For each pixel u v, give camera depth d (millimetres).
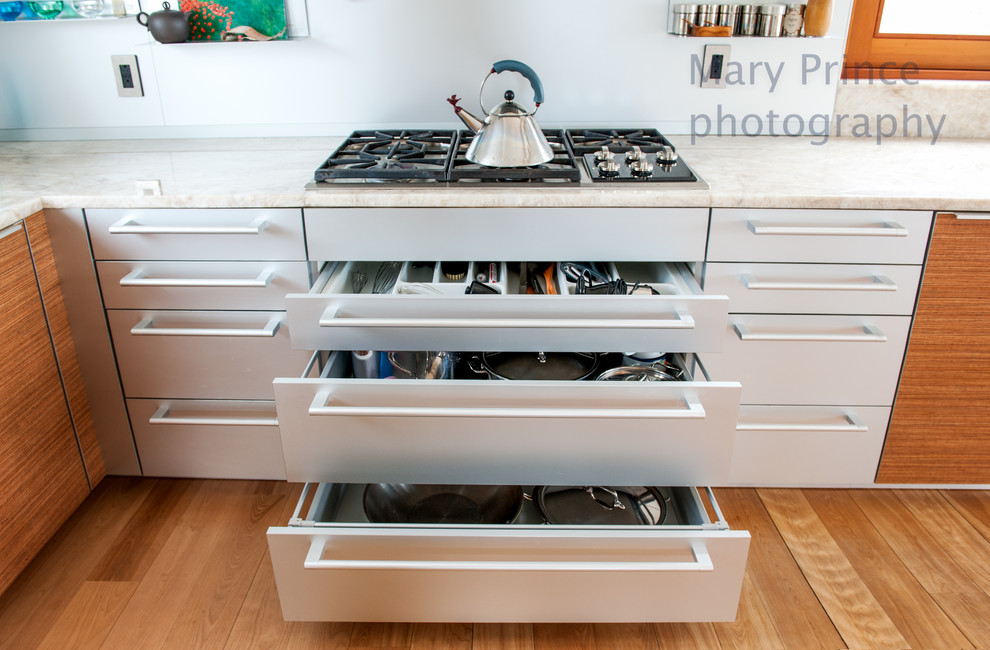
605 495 1652
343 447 1402
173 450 1990
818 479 1988
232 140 2234
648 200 1665
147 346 1855
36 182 1800
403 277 1823
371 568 1329
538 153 1774
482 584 1384
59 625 1624
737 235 1705
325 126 2240
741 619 1642
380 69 2174
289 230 1718
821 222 1687
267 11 2082
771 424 1905
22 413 1645
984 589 1721
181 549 1838
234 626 1624
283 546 1345
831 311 1772
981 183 1747
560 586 1386
